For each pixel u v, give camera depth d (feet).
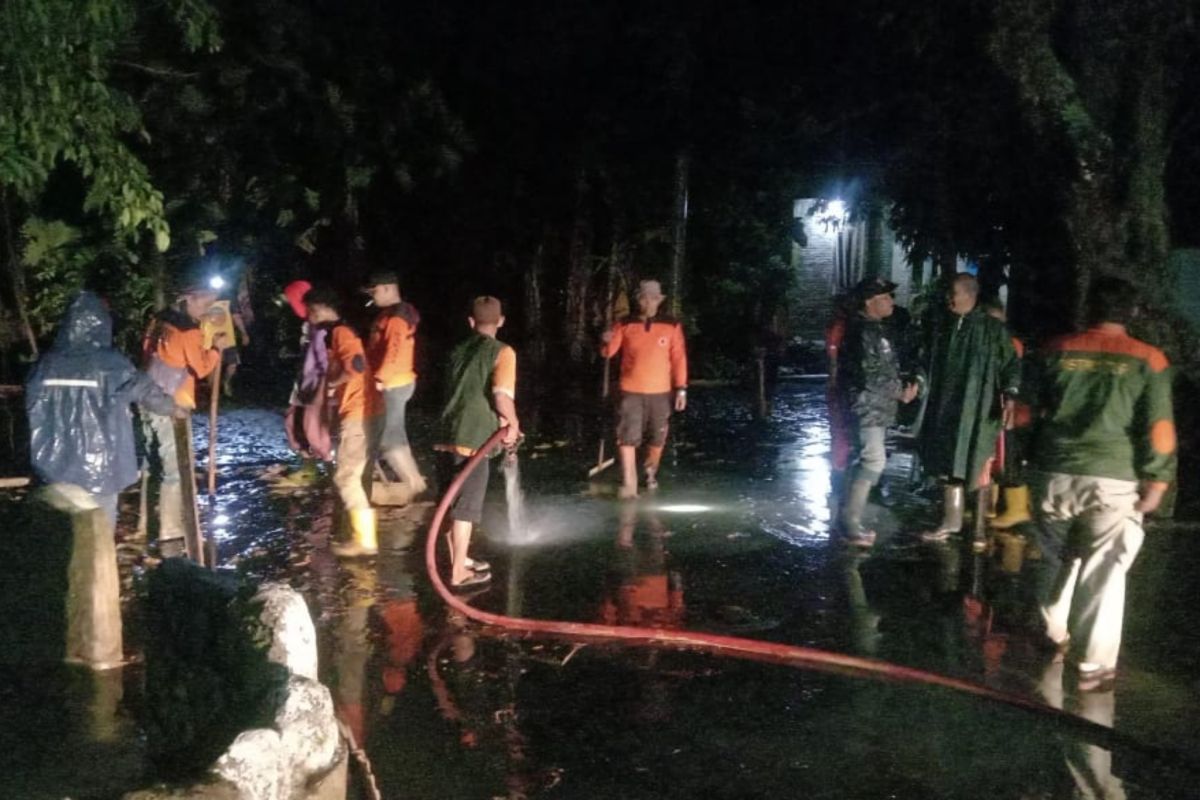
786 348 73.92
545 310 68.39
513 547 28.99
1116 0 36.06
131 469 23.16
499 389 24.84
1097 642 20.17
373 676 20.33
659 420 34.58
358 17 54.49
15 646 19.60
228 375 54.54
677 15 52.47
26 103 26.84
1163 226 37.17
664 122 59.47
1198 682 20.51
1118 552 20.13
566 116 62.18
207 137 51.42
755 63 52.47
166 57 47.80
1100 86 36.88
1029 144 38.83
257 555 27.81
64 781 15.58
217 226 58.34
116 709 18.03
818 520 31.96
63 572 19.83
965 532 30.27
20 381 50.55
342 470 27.50
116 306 51.93
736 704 19.34
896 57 44.09
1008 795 16.30
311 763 12.07
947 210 45.24
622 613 23.98
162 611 16.46
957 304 28.35
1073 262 36.63
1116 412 19.90
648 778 16.63
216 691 14.52
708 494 35.40
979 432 28.22
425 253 69.05
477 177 64.90
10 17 25.80
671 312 59.72
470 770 16.78
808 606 24.56
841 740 18.01
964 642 22.45
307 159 57.00
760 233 69.00
